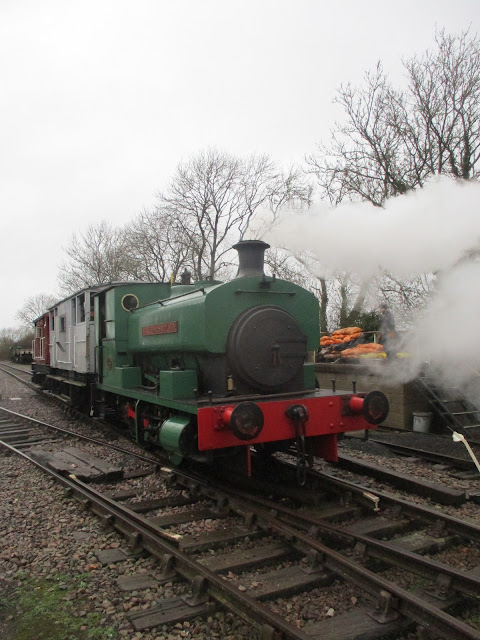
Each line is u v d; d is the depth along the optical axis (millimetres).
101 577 3910
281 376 5676
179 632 3221
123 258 30703
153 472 6625
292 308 6098
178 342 6090
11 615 3441
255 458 6703
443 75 13781
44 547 4453
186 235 26438
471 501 5543
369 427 5688
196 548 4277
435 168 13992
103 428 9867
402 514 4965
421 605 3146
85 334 9695
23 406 14250
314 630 3172
